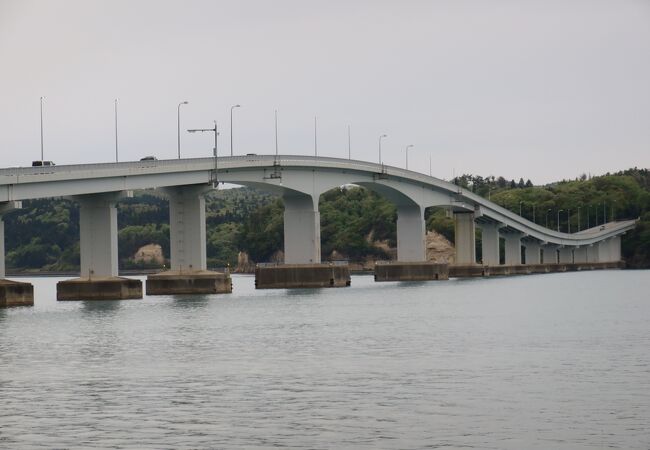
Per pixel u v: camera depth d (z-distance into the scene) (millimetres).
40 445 48062
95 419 53562
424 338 91562
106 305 142000
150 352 82500
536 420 52219
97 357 79625
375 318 117500
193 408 56156
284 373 68625
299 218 197125
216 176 164875
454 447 47062
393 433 49719
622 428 50344
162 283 167500
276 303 148000
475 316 119250
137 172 147625
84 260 150875
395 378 65688
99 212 148500
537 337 91250
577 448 46719
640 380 64188
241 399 58656
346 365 72375
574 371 68250
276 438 49031
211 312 128375
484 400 57500
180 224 167375
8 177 126625
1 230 135375
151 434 50031
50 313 126125
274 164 179250
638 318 113812
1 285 136625
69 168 137250
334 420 52688
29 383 65875
